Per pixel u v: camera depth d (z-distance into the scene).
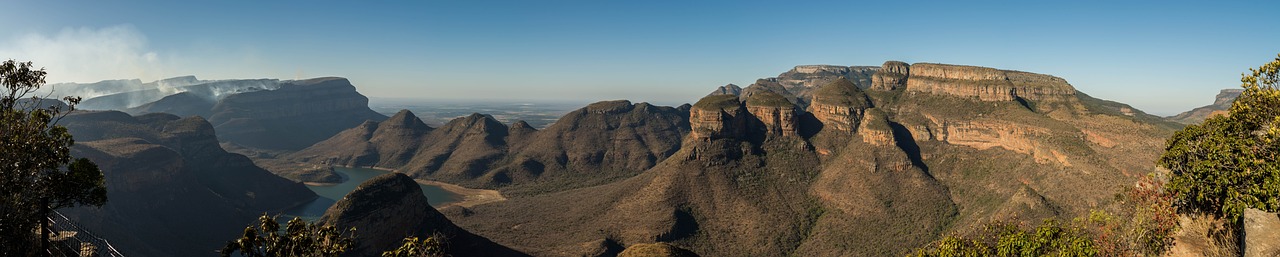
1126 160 114.31
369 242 91.00
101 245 30.28
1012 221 45.56
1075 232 38.38
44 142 30.64
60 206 33.00
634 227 136.12
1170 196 33.66
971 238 45.06
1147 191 35.22
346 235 88.75
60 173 32.50
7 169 27.98
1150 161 110.69
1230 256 29.98
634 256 81.56
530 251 112.62
